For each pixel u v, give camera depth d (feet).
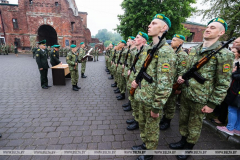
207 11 23.86
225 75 5.42
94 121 10.16
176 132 9.23
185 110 7.00
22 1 66.85
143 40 9.03
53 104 12.81
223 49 5.56
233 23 21.06
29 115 10.68
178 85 7.66
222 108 9.47
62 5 70.69
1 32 68.28
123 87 14.21
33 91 16.16
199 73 6.12
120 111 11.88
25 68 30.25
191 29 63.93
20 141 7.84
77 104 12.99
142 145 7.31
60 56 67.05
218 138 8.56
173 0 32.14
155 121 6.12
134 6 35.19
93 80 22.35
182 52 8.66
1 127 9.05
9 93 15.24
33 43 71.26
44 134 8.50
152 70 5.67
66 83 20.06
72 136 8.41
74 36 77.41
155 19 5.73
